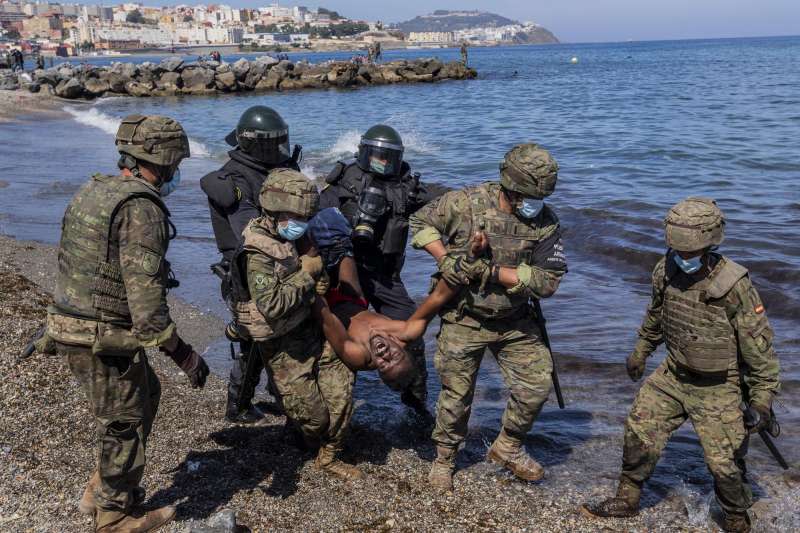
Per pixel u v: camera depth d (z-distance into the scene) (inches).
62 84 1759.4
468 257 145.9
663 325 146.2
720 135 811.4
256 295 140.3
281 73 2039.9
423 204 184.9
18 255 345.7
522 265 147.6
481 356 161.3
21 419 175.6
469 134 932.0
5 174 598.9
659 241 378.6
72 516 142.8
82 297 124.6
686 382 146.6
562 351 248.2
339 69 2070.6
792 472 173.5
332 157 743.7
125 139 127.8
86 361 127.0
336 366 162.4
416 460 177.5
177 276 336.2
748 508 151.9
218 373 227.6
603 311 289.4
